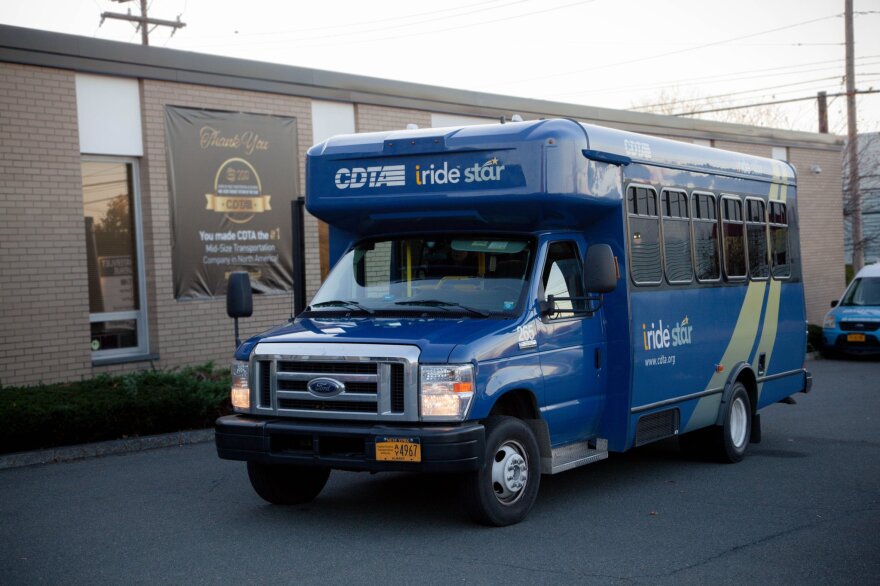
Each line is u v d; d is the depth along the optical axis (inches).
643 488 360.5
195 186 591.8
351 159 334.6
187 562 261.3
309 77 643.5
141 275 576.7
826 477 380.2
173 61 575.2
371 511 319.9
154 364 570.6
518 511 298.2
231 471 387.9
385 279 327.0
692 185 389.7
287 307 640.4
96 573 251.9
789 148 1084.5
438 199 320.5
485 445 282.5
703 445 410.0
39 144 522.9
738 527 299.9
